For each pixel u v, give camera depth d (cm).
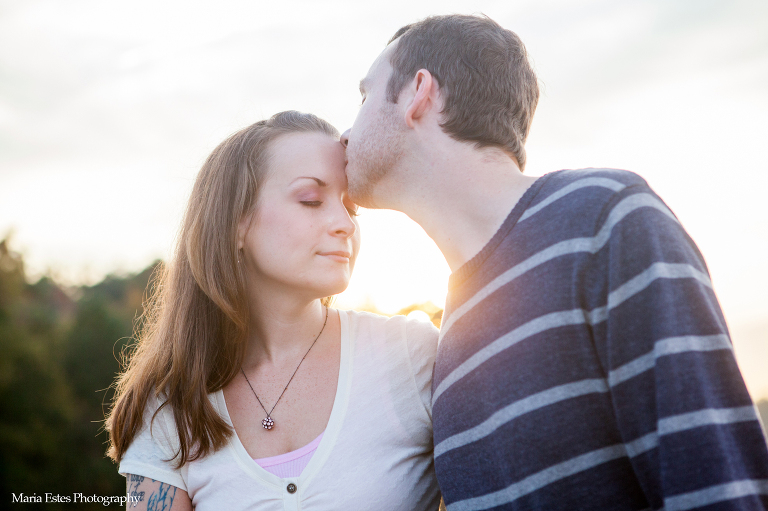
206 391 176
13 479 2788
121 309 4362
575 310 122
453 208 154
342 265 175
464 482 142
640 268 114
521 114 163
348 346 182
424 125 157
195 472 170
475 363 139
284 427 172
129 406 184
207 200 184
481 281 142
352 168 170
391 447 169
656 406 108
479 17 167
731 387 105
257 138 181
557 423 121
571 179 137
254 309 186
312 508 159
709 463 99
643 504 118
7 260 3681
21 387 3028
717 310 114
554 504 122
